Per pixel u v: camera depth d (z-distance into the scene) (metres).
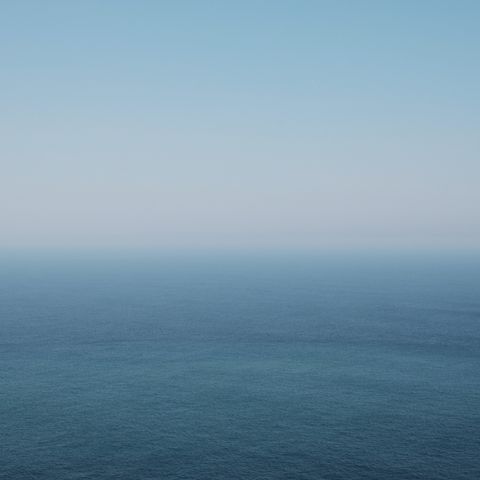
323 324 113.00
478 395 63.34
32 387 67.38
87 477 42.62
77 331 106.06
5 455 46.81
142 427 53.44
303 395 63.94
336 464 45.00
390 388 66.56
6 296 171.12
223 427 53.41
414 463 45.06
